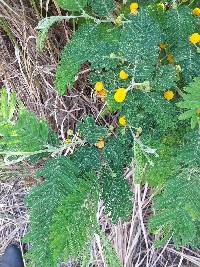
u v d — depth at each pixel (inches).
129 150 14.0
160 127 13.3
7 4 15.5
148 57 12.1
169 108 12.7
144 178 14.5
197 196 11.9
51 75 16.7
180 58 12.7
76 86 16.8
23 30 16.1
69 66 13.7
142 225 16.7
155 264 17.7
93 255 17.3
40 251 12.2
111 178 13.5
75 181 12.6
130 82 12.6
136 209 17.0
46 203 12.4
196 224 13.2
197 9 13.0
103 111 15.9
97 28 13.8
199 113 11.9
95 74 13.5
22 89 17.3
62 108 17.1
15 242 19.3
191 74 12.8
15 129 11.6
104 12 13.6
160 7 13.3
